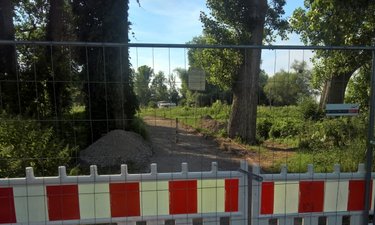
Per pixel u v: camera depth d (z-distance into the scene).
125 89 10.72
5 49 10.65
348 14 10.30
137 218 3.36
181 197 3.38
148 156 9.31
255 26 14.70
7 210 3.22
